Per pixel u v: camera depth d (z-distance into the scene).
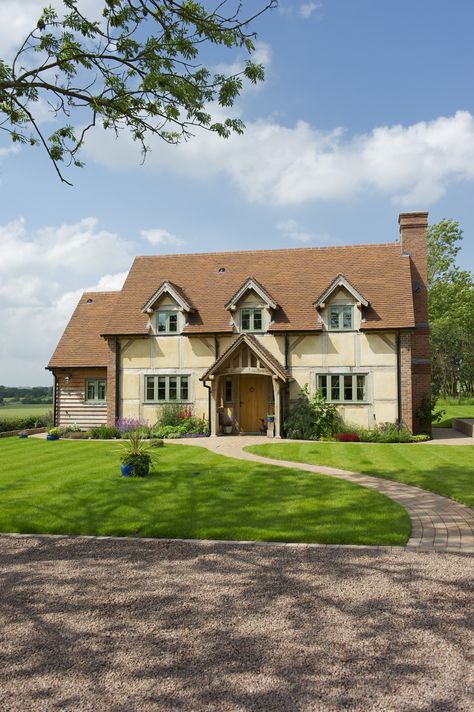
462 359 55.12
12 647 4.97
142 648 4.90
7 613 5.73
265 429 25.45
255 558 7.38
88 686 4.29
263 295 25.28
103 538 8.48
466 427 26.08
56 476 13.78
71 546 8.10
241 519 9.26
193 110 10.34
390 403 24.20
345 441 22.67
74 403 28.92
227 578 6.65
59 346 29.73
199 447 19.97
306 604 5.81
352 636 5.05
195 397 25.91
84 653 4.83
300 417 23.84
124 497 11.07
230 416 25.75
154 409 26.19
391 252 27.28
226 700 4.07
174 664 4.61
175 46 9.60
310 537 8.18
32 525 9.09
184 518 9.37
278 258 28.42
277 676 4.39
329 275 26.81
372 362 24.48
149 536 8.55
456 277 54.56
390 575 6.65
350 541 8.04
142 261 29.84
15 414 33.25
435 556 7.37
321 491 11.54
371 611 5.61
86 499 10.95
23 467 15.48
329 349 24.88
